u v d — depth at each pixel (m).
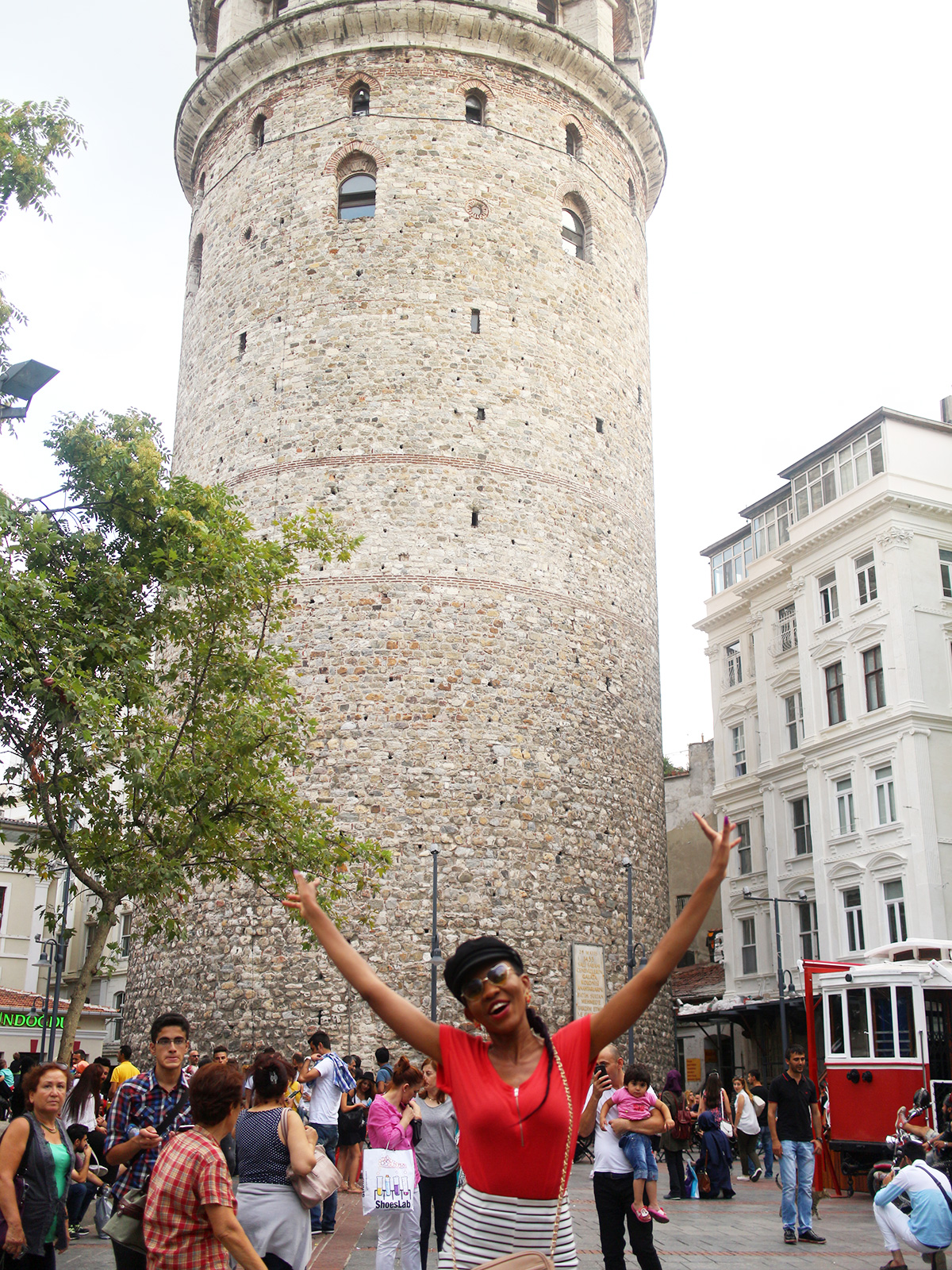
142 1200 7.49
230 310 32.38
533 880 27.59
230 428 31.19
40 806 17.69
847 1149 19.66
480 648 28.47
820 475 37.91
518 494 29.84
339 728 27.58
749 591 41.75
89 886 18.02
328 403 29.80
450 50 32.56
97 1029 43.44
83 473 19.34
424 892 26.59
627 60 38.00
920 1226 11.25
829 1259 12.95
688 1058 44.03
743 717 42.62
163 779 18.05
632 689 31.47
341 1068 14.84
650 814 31.47
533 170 32.66
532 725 28.61
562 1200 4.56
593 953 28.12
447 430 29.61
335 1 32.38
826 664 36.50
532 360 31.03
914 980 19.31
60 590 18.69
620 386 33.47
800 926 37.38
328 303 30.59
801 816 38.19
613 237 34.62
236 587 20.02
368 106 32.31
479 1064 4.66
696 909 4.68
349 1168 18.97
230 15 35.25
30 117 17.53
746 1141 23.98
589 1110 10.12
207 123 35.47
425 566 28.59
